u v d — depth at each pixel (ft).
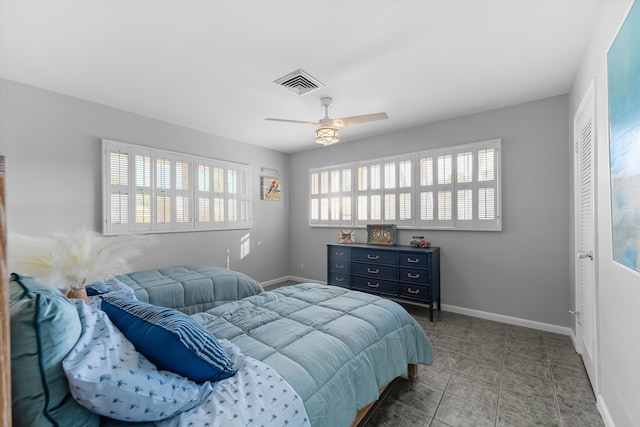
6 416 1.68
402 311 7.07
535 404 6.18
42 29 6.38
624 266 4.49
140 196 11.62
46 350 2.48
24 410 2.36
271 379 3.86
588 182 7.16
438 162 12.54
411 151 13.35
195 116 11.89
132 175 11.40
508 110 10.91
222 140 14.71
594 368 6.48
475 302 11.64
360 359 5.12
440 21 6.23
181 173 12.98
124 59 7.65
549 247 10.14
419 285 11.46
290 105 10.74
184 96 9.96
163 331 3.45
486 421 5.70
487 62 7.86
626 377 4.58
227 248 14.83
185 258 13.07
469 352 8.57
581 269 8.13
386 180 14.17
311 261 17.34
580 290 8.22
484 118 11.41
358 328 5.67
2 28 6.31
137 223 11.51
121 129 11.14
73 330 2.78
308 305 7.05
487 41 6.92
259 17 6.06
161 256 12.25
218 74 8.44
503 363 7.90
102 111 10.64
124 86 9.21
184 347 3.42
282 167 18.06
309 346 4.88
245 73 8.38
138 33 6.56
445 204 12.32
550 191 10.11
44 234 9.31
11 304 2.68
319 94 9.81
